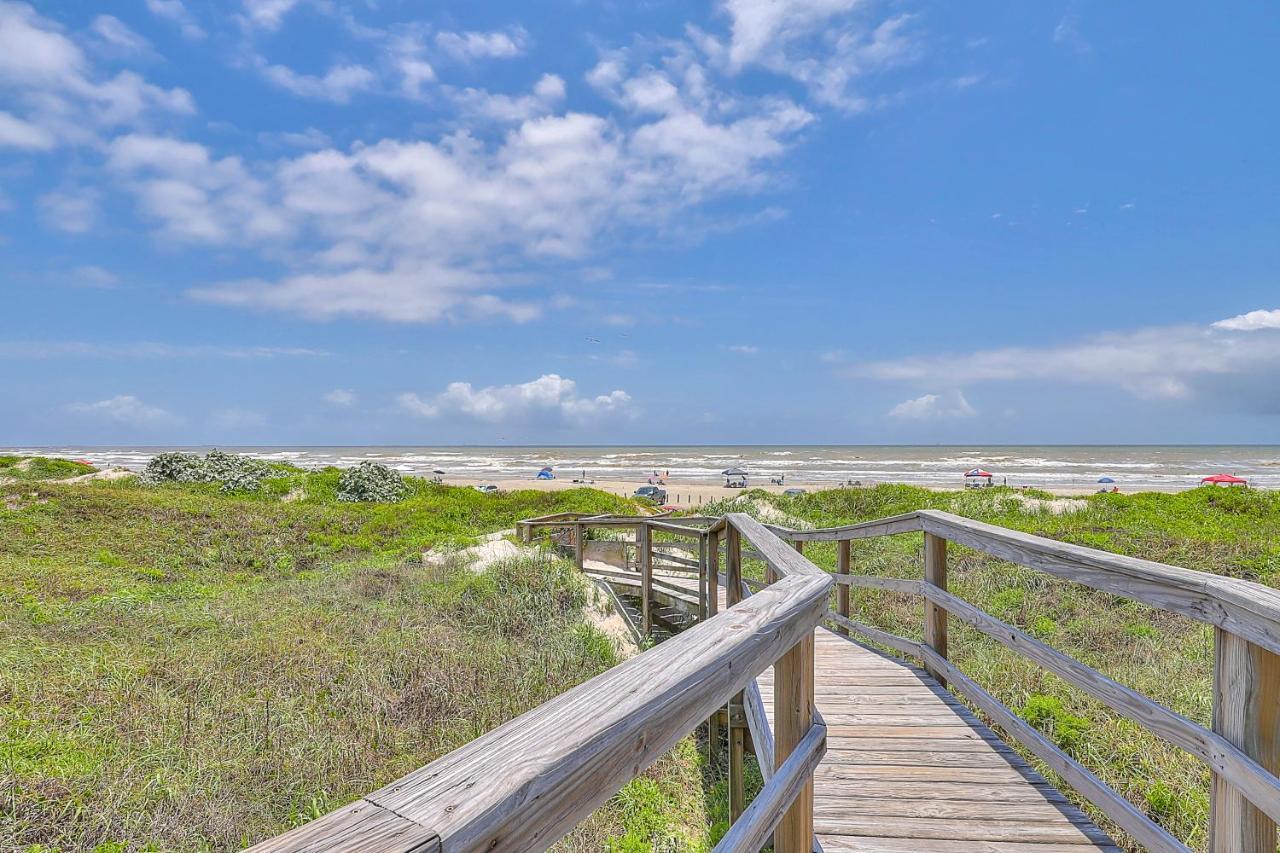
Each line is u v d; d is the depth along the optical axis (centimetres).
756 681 387
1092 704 405
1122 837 292
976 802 277
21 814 310
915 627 612
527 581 841
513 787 67
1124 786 319
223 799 352
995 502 1264
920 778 298
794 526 1218
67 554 920
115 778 346
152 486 1728
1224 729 179
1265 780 160
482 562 981
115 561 915
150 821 321
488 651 607
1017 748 369
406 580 863
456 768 69
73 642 548
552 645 652
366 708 473
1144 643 511
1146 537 855
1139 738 356
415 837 55
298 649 561
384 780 396
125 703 432
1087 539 852
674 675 104
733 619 139
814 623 178
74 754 364
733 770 411
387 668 540
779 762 166
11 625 573
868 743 332
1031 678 447
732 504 1608
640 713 91
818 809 272
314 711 461
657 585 847
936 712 370
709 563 593
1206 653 475
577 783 78
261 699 462
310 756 407
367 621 667
